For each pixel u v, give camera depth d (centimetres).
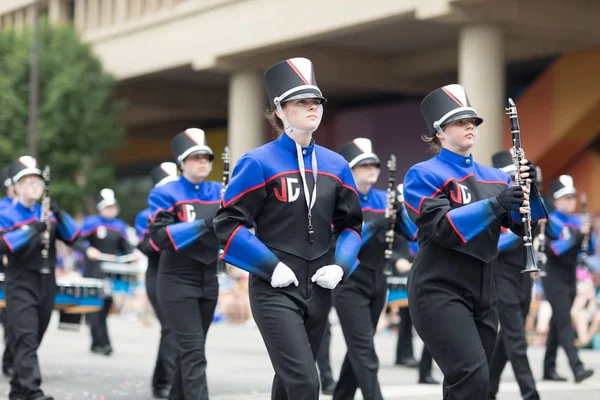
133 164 8500
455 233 1136
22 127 6234
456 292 1180
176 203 1697
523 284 1867
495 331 1212
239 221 1143
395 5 4528
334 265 1161
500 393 2038
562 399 1941
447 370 1171
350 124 6406
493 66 4366
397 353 2636
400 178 6000
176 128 8038
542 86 5188
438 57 5650
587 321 3216
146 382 2255
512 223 1191
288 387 1112
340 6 4828
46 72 6344
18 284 1831
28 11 7606
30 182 1859
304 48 5619
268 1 5272
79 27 6862
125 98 6850
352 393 1708
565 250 2238
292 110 1155
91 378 2323
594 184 5144
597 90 4916
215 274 1672
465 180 1212
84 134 6378
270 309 1134
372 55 5831
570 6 4494
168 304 1642
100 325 2900
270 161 1159
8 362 2373
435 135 1245
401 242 2439
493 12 4309
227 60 5641
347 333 1667
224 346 3191
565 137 5100
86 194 6475
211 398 1980
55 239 1909
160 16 6066
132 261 3325
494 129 4362
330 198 1179
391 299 2445
